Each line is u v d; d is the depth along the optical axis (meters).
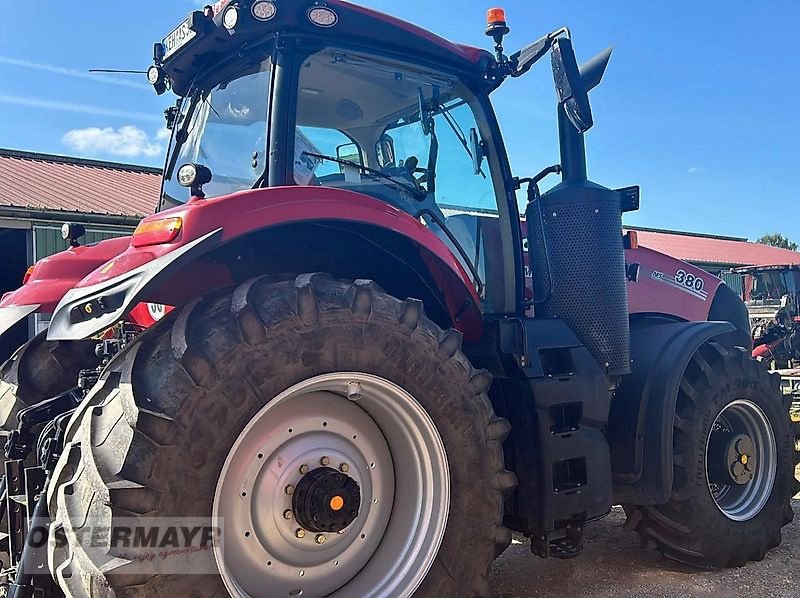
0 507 2.47
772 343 14.58
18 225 11.35
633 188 3.44
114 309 2.11
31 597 2.12
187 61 3.14
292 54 2.74
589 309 3.20
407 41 2.95
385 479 2.62
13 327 3.41
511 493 2.80
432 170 3.17
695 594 3.18
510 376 2.98
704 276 4.60
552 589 3.24
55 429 2.51
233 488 2.23
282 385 2.20
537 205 3.33
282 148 2.67
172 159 3.47
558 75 3.03
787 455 3.79
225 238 2.21
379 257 2.88
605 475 3.03
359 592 2.45
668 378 3.34
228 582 2.11
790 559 3.67
